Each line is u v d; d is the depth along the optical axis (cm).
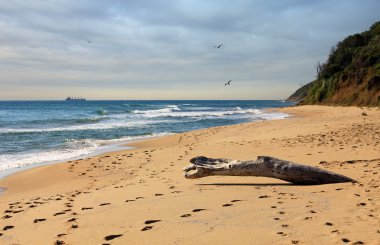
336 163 966
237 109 8012
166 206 605
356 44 7306
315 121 2734
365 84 5256
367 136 1523
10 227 565
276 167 779
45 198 816
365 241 385
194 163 866
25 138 2252
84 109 8131
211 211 556
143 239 443
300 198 621
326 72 7175
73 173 1142
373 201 556
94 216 578
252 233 437
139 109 8044
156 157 1373
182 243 419
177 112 6512
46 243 463
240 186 768
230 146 1502
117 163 1289
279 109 6612
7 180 1077
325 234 416
